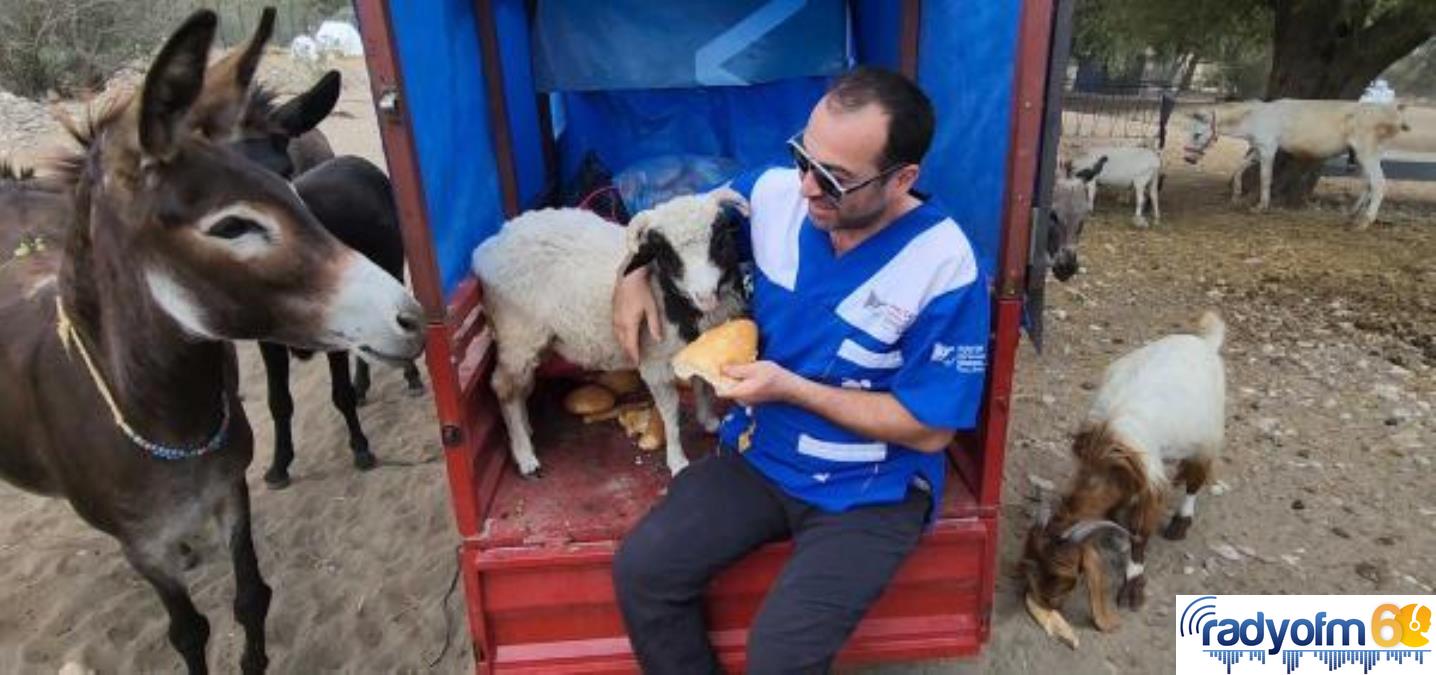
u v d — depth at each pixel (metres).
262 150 3.10
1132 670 3.05
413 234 2.12
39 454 2.53
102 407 2.32
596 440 2.94
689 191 3.74
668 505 2.38
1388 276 7.09
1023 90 2.07
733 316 2.50
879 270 2.13
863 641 2.51
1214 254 7.91
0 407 2.54
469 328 2.52
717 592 2.45
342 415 4.68
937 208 2.19
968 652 2.55
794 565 2.25
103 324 2.20
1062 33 2.13
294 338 2.04
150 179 1.92
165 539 2.51
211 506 2.59
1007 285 2.25
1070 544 3.07
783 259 2.26
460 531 2.43
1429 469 4.18
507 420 2.72
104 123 2.05
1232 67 18.03
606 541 2.42
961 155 2.73
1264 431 4.54
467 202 2.77
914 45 3.13
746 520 2.33
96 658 3.15
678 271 2.31
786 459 2.30
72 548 3.76
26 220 3.20
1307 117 9.30
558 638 2.48
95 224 2.08
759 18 3.50
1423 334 5.79
